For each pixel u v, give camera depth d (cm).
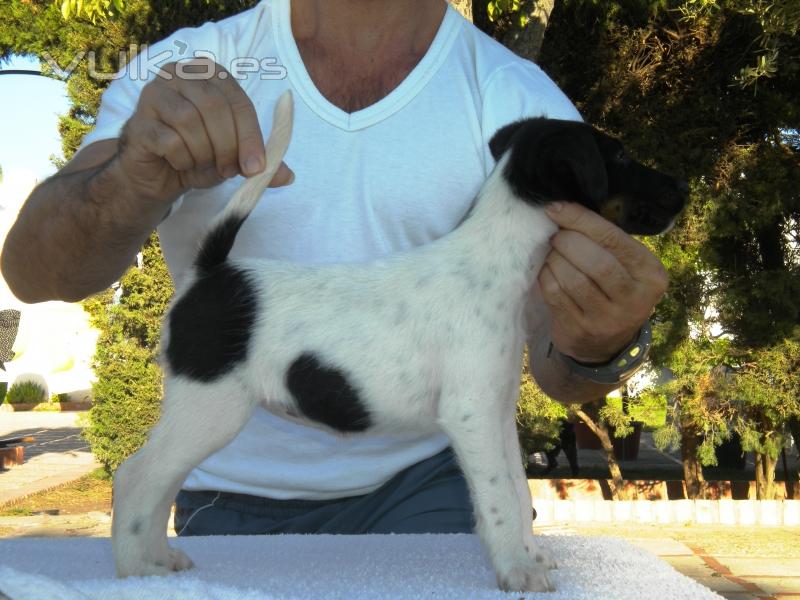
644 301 72
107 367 365
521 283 70
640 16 331
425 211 85
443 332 67
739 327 327
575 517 311
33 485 382
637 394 335
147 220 69
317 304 69
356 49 88
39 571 64
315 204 84
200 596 54
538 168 71
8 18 334
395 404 68
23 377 871
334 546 72
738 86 320
